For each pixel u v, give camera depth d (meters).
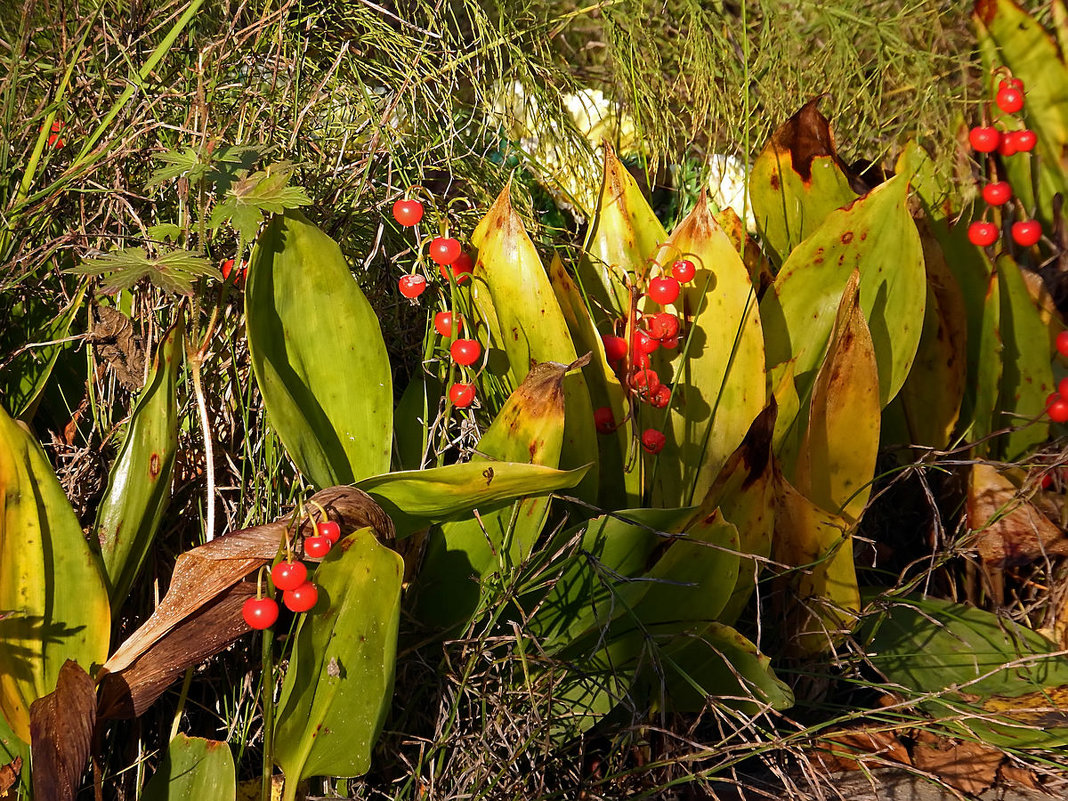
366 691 0.30
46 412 0.39
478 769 0.33
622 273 0.41
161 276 0.30
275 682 0.34
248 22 0.40
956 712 0.39
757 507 0.35
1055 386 0.44
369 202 0.40
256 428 0.37
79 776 0.29
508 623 0.33
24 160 0.36
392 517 0.32
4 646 0.30
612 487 0.39
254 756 0.35
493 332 0.37
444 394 0.38
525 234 0.36
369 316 0.34
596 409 0.38
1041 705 0.39
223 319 0.36
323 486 0.33
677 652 0.36
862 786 0.38
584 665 0.35
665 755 0.36
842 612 0.37
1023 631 0.42
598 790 0.35
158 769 0.30
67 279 0.38
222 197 0.32
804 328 0.41
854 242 0.39
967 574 0.44
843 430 0.37
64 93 0.36
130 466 0.31
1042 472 0.41
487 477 0.30
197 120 0.36
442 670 0.34
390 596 0.29
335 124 0.42
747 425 0.38
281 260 0.33
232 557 0.29
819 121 0.44
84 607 0.30
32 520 0.29
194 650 0.31
